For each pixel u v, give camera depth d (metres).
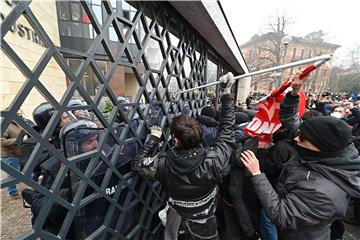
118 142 1.21
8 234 2.06
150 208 1.73
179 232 1.25
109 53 1.11
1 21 0.62
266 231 1.51
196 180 1.11
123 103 1.24
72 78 0.89
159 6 1.60
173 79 2.03
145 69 1.50
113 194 1.23
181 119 1.13
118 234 1.32
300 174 1.10
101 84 1.08
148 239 1.75
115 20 1.13
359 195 0.98
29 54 2.42
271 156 1.38
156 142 1.41
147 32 1.45
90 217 1.14
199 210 1.18
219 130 1.38
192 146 1.10
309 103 6.16
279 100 1.31
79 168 1.04
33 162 0.77
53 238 0.88
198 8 1.70
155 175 1.20
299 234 1.13
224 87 1.39
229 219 1.78
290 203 1.04
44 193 0.82
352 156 1.00
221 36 2.60
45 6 2.91
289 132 1.34
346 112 4.56
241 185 1.52
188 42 2.23
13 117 0.69
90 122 1.09
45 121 1.33
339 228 1.75
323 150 1.00
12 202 2.56
